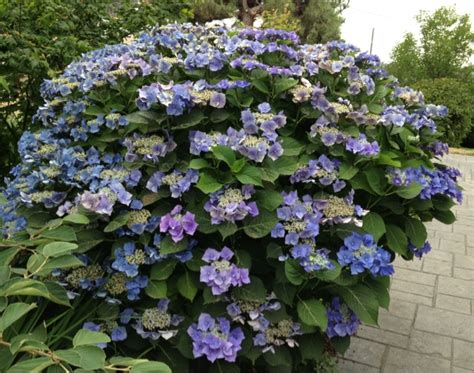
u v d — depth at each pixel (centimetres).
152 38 225
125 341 155
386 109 197
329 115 176
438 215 201
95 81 190
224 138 158
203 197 158
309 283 158
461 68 1372
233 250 157
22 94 298
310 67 196
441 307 282
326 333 169
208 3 1163
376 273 157
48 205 167
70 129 197
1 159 300
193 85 178
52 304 155
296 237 152
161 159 166
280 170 161
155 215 158
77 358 100
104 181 160
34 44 271
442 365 226
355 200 182
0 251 147
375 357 231
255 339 151
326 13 1394
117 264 148
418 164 185
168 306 157
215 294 141
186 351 146
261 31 233
